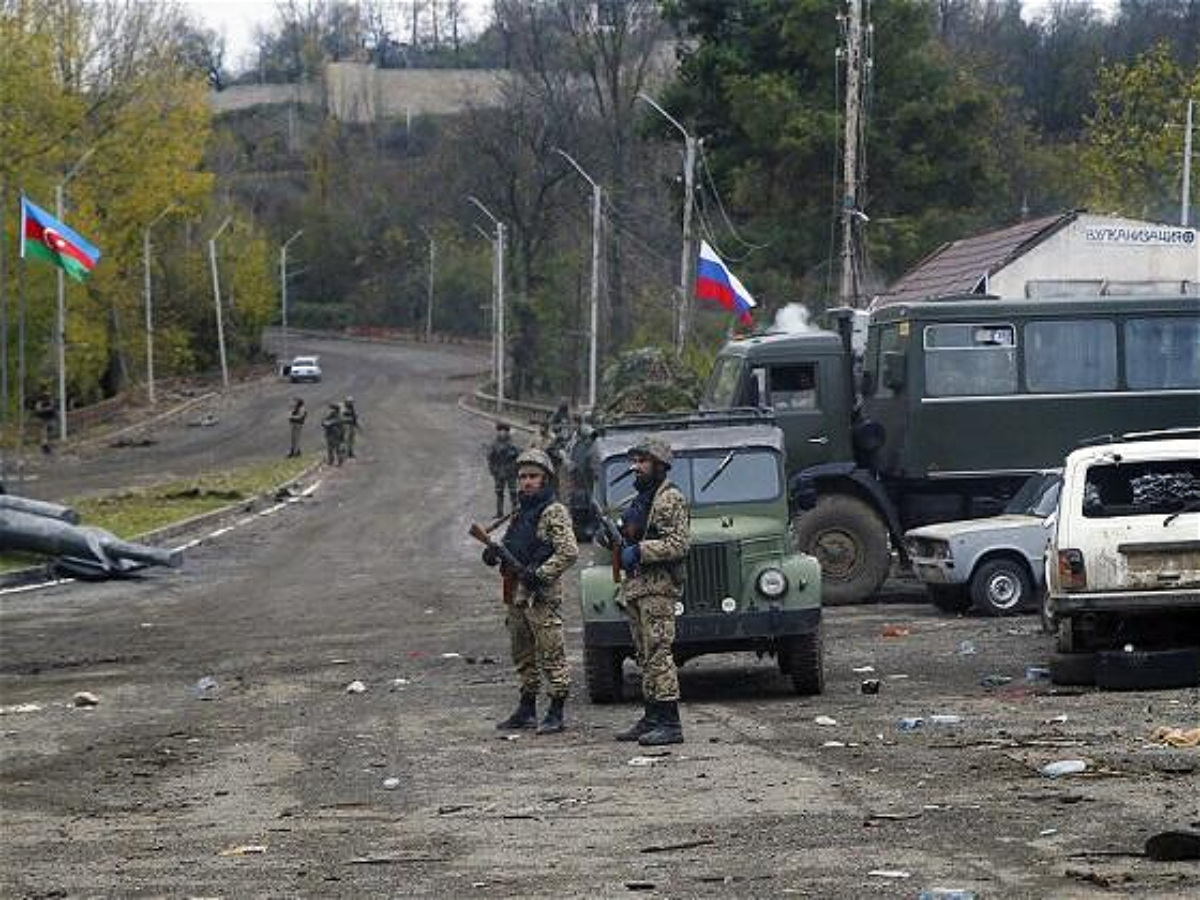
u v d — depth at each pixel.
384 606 56.81
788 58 141.75
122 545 68.06
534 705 31.86
